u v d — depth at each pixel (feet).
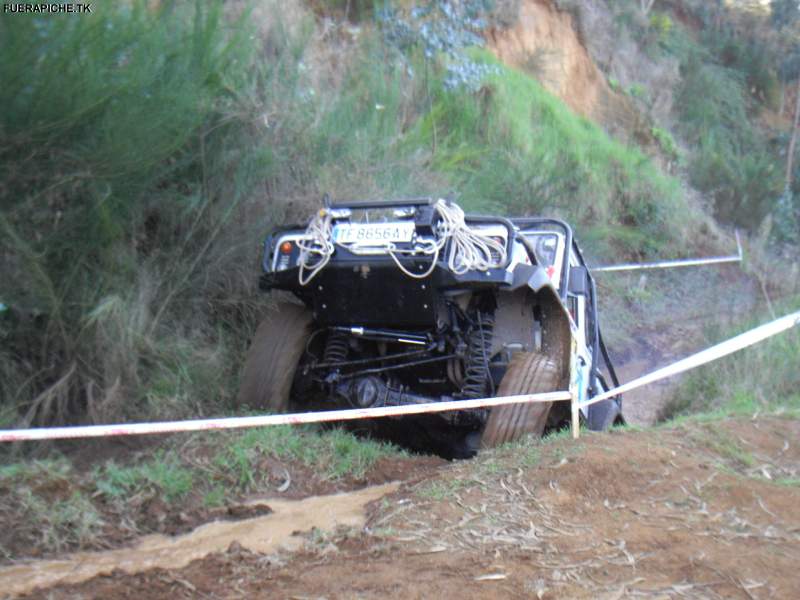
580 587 11.54
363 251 19.34
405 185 33.12
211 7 22.47
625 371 41.83
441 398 20.92
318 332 21.26
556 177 46.98
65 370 18.57
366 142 32.07
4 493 14.05
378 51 40.78
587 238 48.06
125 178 19.72
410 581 11.70
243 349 23.95
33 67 17.25
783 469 16.58
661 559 12.38
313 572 12.18
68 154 18.22
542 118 53.98
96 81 18.11
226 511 15.10
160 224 22.45
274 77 27.07
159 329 21.43
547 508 14.07
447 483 15.42
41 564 12.60
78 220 18.97
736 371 27.94
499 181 42.57
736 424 18.90
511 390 18.70
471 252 19.07
